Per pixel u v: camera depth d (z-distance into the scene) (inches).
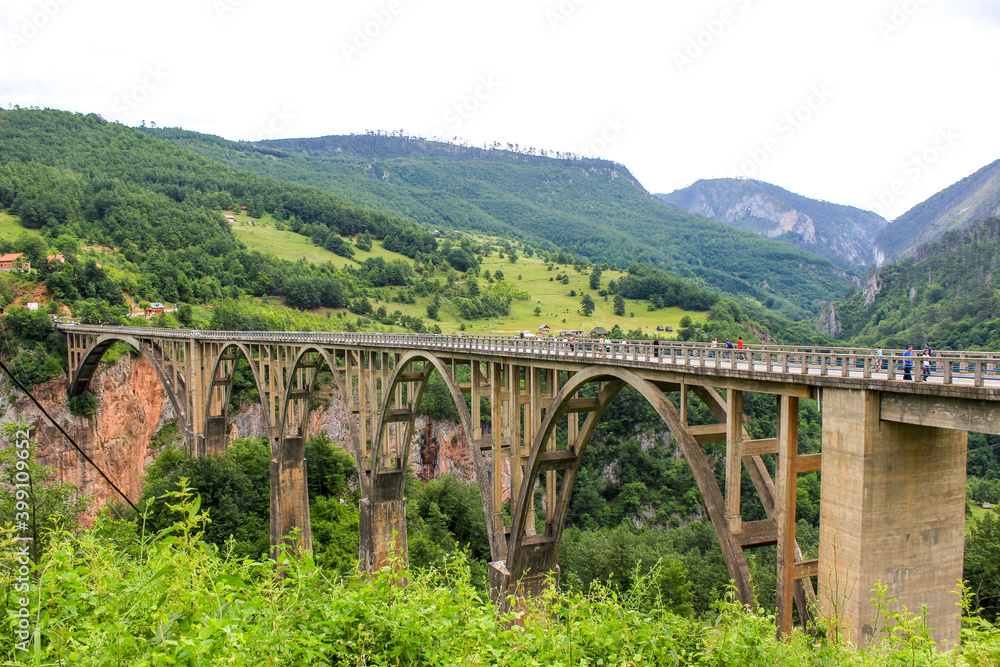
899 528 642.2
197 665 293.0
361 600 388.8
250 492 2190.0
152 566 361.7
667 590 1608.0
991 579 1505.9
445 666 349.7
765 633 418.0
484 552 2438.5
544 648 388.8
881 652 418.6
